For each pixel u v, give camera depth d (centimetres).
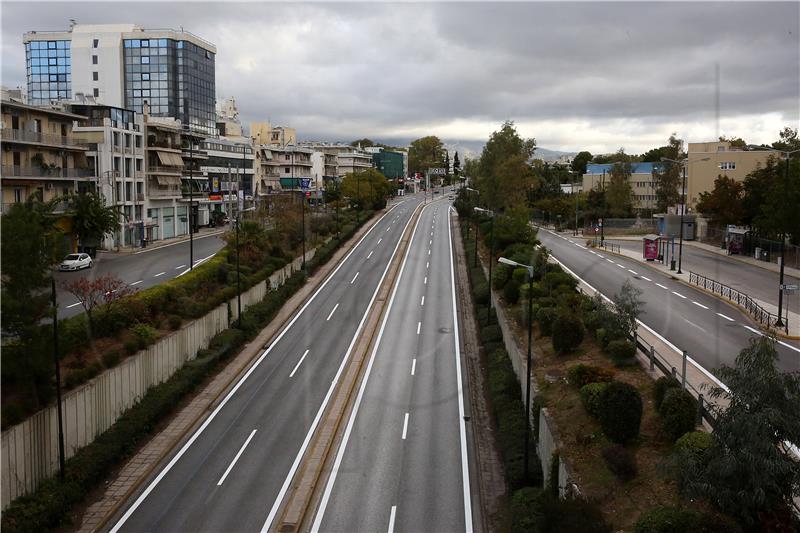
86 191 6231
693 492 1591
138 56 10881
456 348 4350
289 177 13200
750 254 6725
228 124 13250
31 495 2266
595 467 2094
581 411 2466
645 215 11056
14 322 2433
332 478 2600
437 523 2286
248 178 11425
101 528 2256
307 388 3609
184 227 9062
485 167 8588
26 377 2433
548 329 3572
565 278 4366
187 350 3791
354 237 8862
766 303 4419
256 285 5172
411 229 9819
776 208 5888
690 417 2094
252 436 2997
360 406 3372
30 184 5984
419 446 2905
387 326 4844
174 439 2964
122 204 7294
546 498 2048
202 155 9575
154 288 3978
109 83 10838
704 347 3322
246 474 2625
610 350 2936
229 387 3647
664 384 2305
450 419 3209
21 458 2284
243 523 2259
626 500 1894
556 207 10725
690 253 7044
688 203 8888
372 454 2819
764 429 1517
